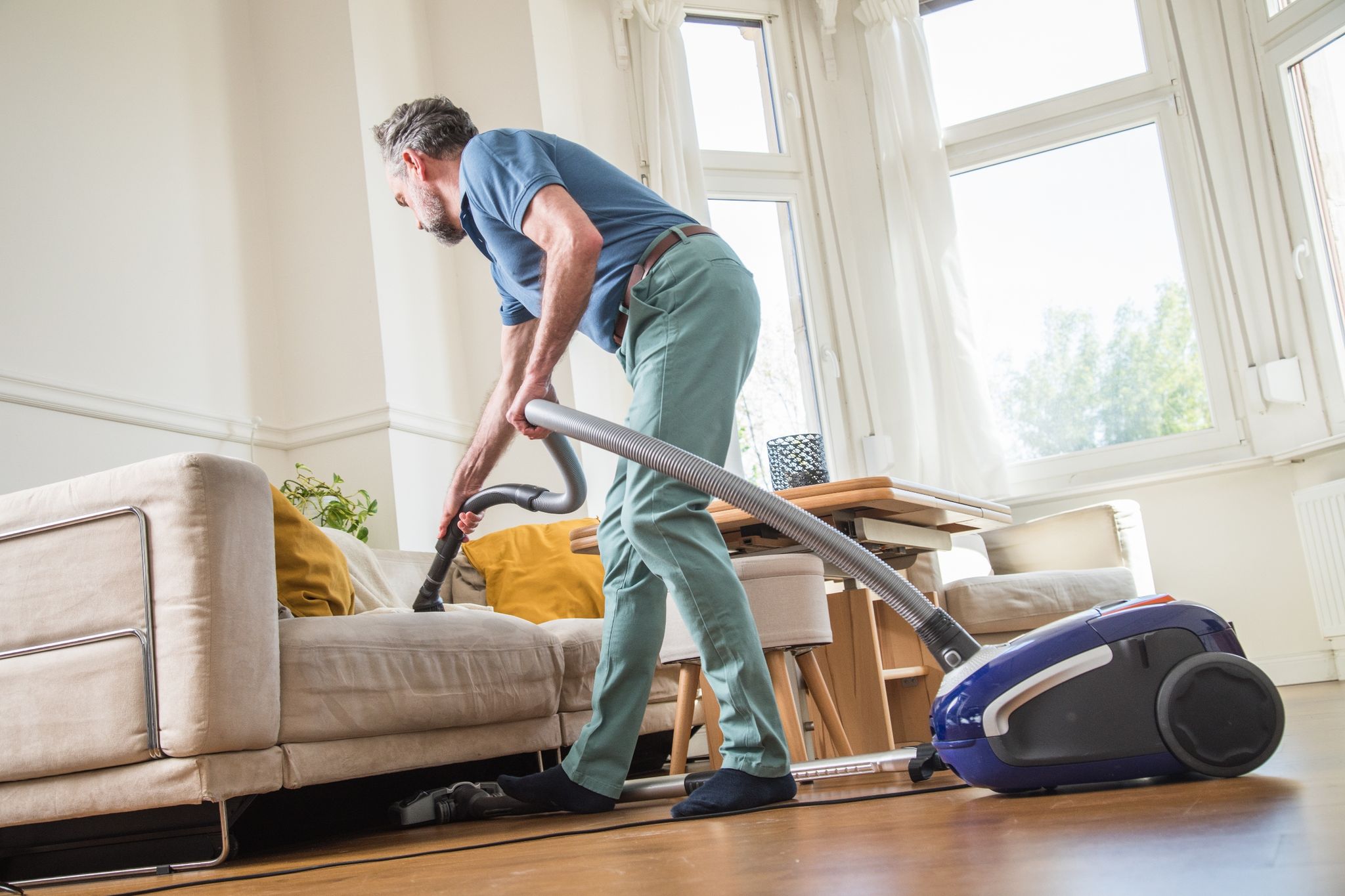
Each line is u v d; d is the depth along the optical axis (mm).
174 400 3053
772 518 1253
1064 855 719
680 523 1449
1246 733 1079
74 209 2846
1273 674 3838
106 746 1548
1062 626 1148
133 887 1367
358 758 1759
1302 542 3783
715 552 1451
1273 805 841
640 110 4289
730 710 1409
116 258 2945
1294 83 4109
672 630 1971
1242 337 4117
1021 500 4137
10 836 1688
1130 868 649
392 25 3797
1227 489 3984
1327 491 3605
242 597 1592
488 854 1198
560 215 1485
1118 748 1097
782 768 1390
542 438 1575
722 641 1415
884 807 1204
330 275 3488
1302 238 4027
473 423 3770
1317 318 3990
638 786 1665
